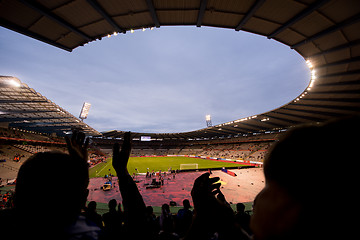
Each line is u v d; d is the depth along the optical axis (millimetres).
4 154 30922
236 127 59656
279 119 41000
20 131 39312
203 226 972
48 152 1133
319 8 8055
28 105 23750
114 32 9414
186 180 27625
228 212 1021
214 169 36406
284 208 646
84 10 7836
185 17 8797
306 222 606
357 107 24297
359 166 557
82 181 1138
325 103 25844
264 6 8070
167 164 46531
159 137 90250
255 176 29500
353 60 13344
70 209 1065
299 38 10492
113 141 85875
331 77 17438
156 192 20938
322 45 11641
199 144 89312
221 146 75750
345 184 562
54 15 7688
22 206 1039
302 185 618
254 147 57781
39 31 8438
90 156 57531
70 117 32156
